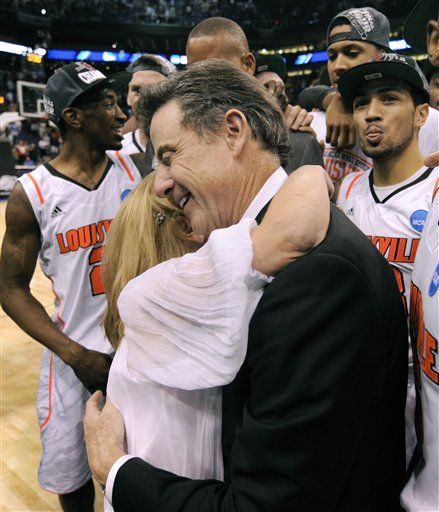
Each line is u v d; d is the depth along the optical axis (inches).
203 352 21.0
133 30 584.4
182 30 590.2
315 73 613.9
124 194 60.4
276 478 19.8
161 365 22.2
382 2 518.3
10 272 54.4
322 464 19.8
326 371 19.5
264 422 20.2
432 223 23.7
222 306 20.0
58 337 53.6
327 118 66.9
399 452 24.7
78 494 60.7
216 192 24.7
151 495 22.1
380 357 21.2
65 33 586.6
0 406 93.5
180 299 21.1
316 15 598.5
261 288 21.2
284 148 26.2
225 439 23.9
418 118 54.5
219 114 23.5
